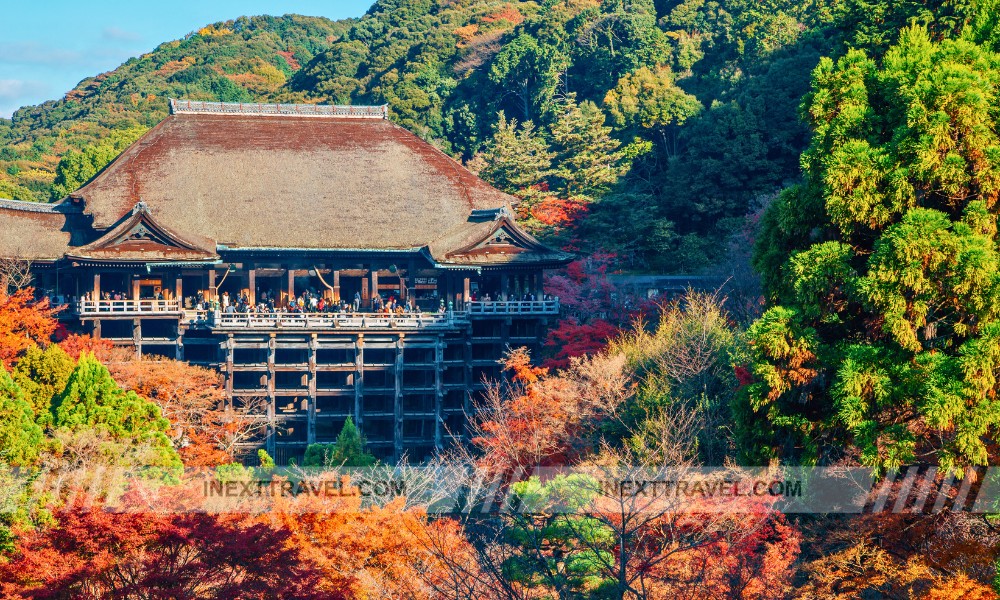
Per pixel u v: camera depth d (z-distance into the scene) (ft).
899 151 100.32
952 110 97.55
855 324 106.63
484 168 331.57
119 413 129.90
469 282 242.17
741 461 110.11
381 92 466.70
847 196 101.45
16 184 428.15
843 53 222.69
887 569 91.66
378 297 237.66
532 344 229.66
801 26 388.57
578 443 142.10
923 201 102.58
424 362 232.53
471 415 222.07
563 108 379.96
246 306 219.61
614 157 329.11
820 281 100.94
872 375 95.61
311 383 218.18
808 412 105.91
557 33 442.50
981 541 92.27
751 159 294.25
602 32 428.56
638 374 154.92
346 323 217.36
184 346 234.58
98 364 133.80
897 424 95.14
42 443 119.55
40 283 242.37
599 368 152.76
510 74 418.72
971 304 92.94
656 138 363.15
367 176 255.91
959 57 103.55
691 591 90.74
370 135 268.41
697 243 286.87
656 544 98.63
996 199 97.19
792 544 96.99
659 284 234.79
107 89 629.92
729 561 92.43
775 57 355.56
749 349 118.01
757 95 318.86
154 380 181.98
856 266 105.70
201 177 248.52
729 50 391.45
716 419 133.80
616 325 212.43
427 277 244.83
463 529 110.42
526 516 111.14
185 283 245.65
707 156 307.17
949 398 89.04
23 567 89.61
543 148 324.80
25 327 202.28
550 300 228.43
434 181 257.55
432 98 442.91
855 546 93.56
